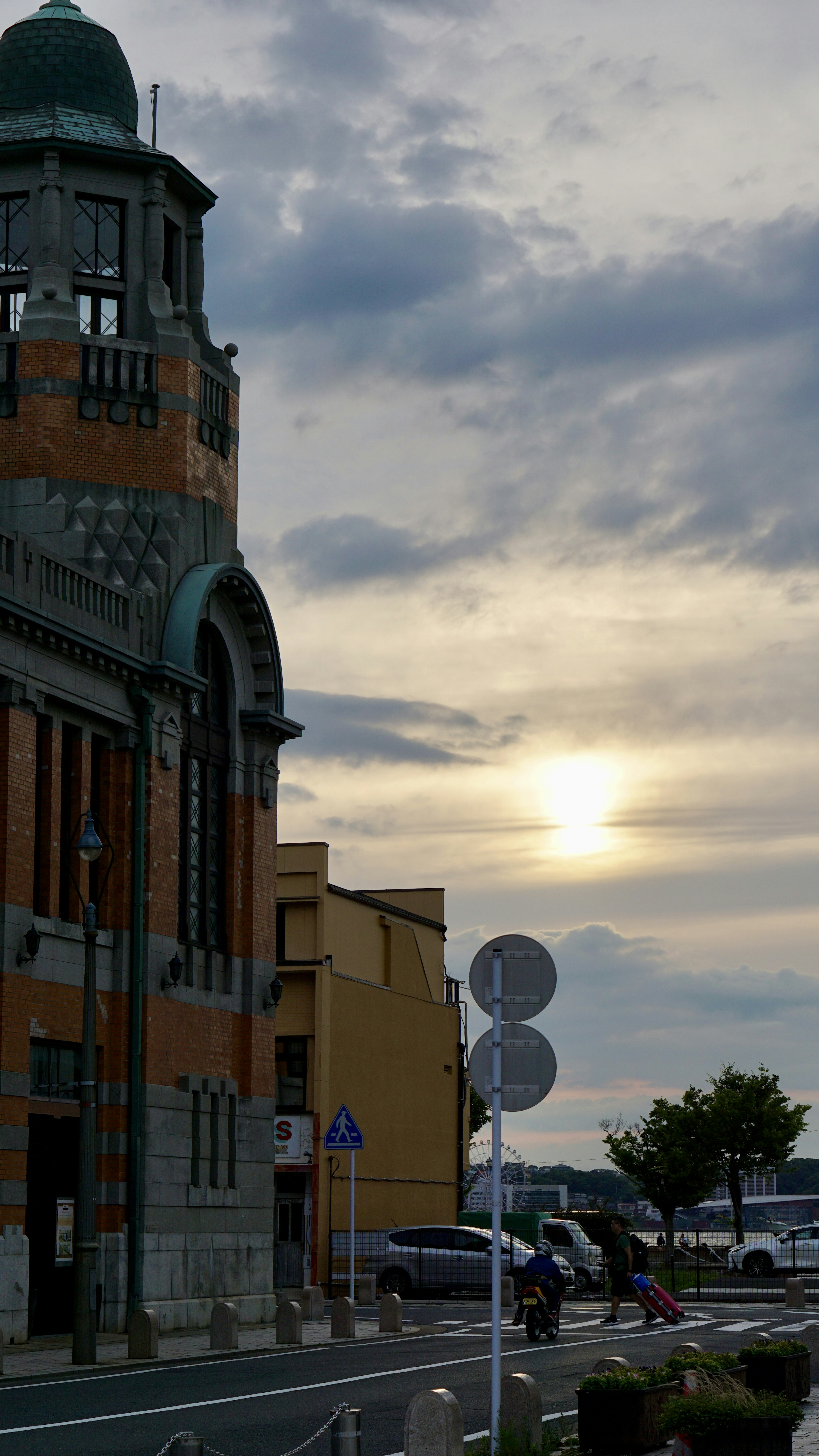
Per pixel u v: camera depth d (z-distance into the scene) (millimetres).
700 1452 11789
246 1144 30828
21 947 24844
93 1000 22156
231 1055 31000
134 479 30531
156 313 31281
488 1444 12547
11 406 30078
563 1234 43031
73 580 27203
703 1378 13250
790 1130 59125
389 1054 45750
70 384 30172
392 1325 27094
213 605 31359
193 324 32781
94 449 30250
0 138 30938
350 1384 18953
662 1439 13711
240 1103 30844
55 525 29500
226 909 31531
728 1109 59062
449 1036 50438
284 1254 40500
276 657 32688
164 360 31078
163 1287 27609
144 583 29609
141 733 28484
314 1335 26797
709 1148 59281
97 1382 19328
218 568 30641
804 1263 47094
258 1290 30844
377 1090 44656
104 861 27828
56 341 30156
